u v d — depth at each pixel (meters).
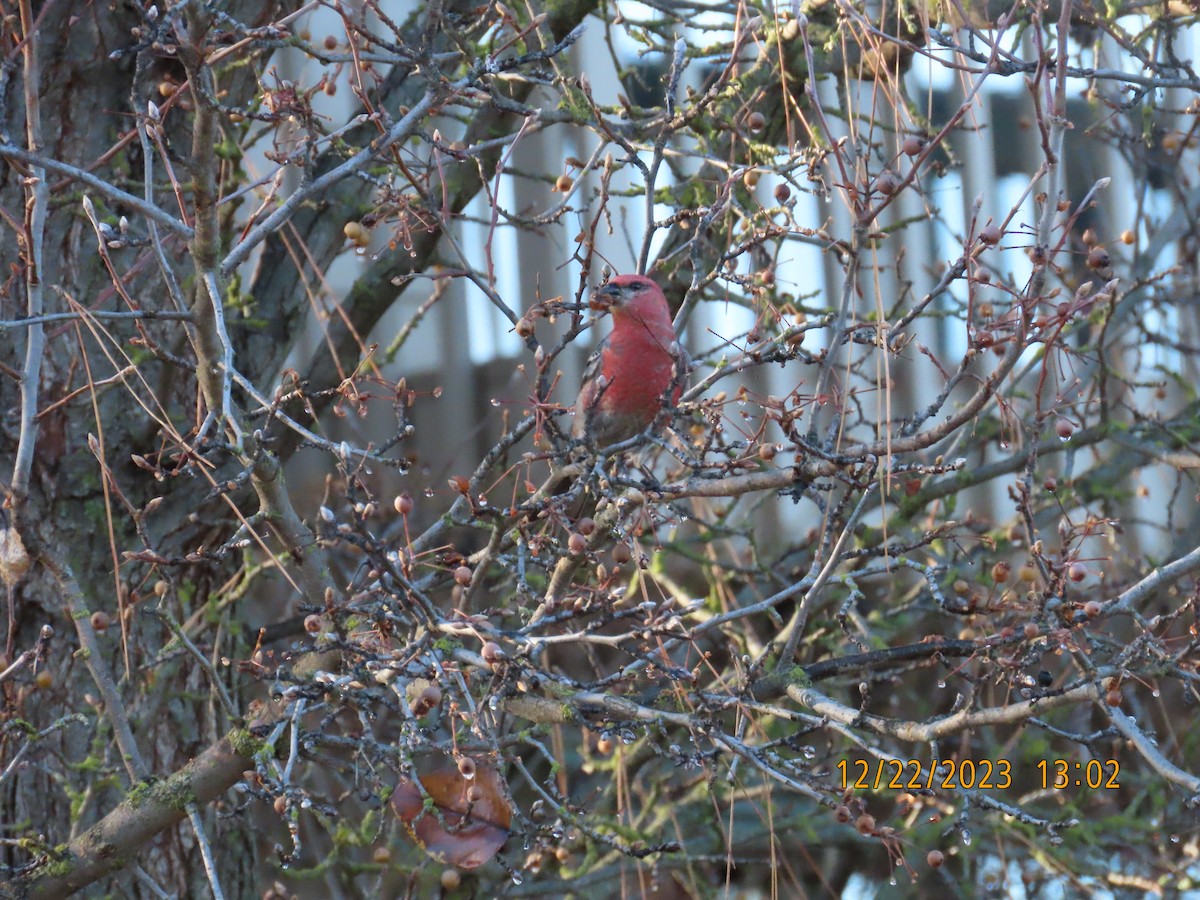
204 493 10.16
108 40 9.48
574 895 11.56
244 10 9.83
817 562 7.16
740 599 12.69
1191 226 12.64
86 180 6.38
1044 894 13.02
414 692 6.80
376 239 13.34
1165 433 12.21
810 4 9.48
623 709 6.45
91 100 9.59
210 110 6.25
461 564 6.74
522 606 7.57
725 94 8.27
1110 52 11.71
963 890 11.04
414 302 15.94
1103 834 11.99
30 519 7.39
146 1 9.30
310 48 7.16
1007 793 12.61
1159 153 13.27
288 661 7.02
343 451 5.98
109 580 9.93
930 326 14.01
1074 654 6.20
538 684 6.47
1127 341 14.81
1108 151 14.97
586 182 13.96
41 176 7.14
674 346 7.39
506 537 8.09
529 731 7.61
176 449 9.26
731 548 12.95
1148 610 11.67
